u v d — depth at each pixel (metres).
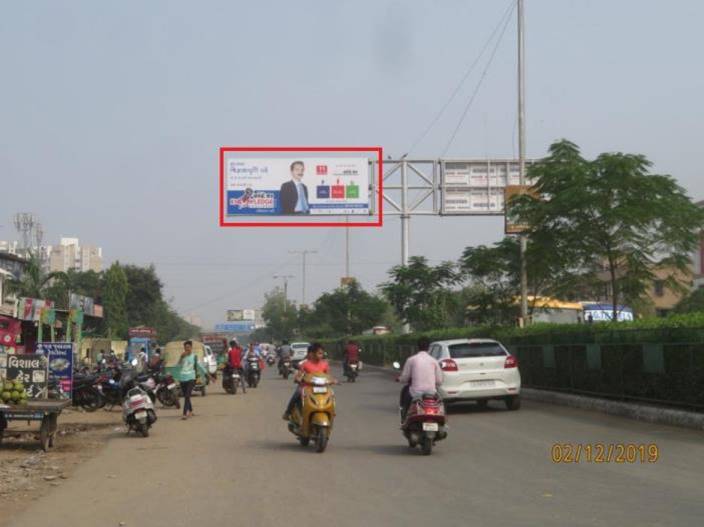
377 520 8.09
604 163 20.94
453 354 19.45
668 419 15.46
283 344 44.16
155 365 24.03
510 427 16.22
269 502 9.16
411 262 44.75
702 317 15.64
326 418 13.27
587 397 19.66
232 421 19.30
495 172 42.59
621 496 8.99
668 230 21.27
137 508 9.03
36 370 15.79
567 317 39.22
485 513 8.29
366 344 60.22
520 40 27.30
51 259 128.25
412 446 13.02
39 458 13.48
